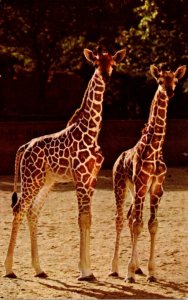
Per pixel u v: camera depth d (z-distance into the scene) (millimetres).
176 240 13531
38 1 33250
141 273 10914
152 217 10547
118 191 11117
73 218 16203
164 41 28812
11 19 34281
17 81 38594
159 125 10469
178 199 19219
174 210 17281
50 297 9328
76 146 10742
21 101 38750
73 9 33344
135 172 10469
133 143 28688
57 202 18844
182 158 28766
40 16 33781
